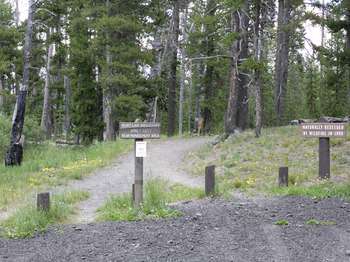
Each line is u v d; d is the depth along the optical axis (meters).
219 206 10.66
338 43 34.56
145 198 10.88
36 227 9.29
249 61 19.91
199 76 39.84
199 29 30.58
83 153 22.77
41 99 42.94
